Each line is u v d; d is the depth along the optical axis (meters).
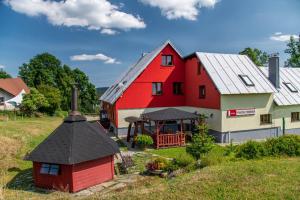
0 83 53.66
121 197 9.12
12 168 16.11
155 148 22.75
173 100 30.27
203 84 27.25
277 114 27.08
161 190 9.52
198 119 24.62
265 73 29.56
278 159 13.39
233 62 28.22
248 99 25.64
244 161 13.16
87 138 14.05
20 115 44.06
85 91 71.25
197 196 8.77
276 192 8.80
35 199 10.72
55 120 43.34
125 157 17.39
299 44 50.94
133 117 27.25
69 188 12.82
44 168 13.25
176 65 30.38
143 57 37.72
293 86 29.09
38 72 66.75
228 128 24.91
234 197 8.61
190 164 13.90
